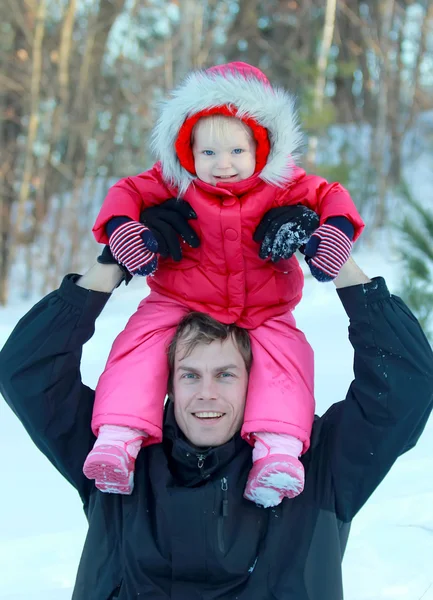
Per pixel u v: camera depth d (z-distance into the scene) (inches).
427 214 222.1
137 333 96.0
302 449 90.7
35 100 482.9
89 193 510.3
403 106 668.1
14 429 204.1
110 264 89.7
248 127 89.4
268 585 89.2
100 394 93.4
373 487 91.6
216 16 625.3
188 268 94.2
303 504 91.5
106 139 536.4
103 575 92.7
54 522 147.7
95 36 552.1
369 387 89.5
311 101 463.5
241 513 90.7
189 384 91.4
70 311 89.8
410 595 120.9
